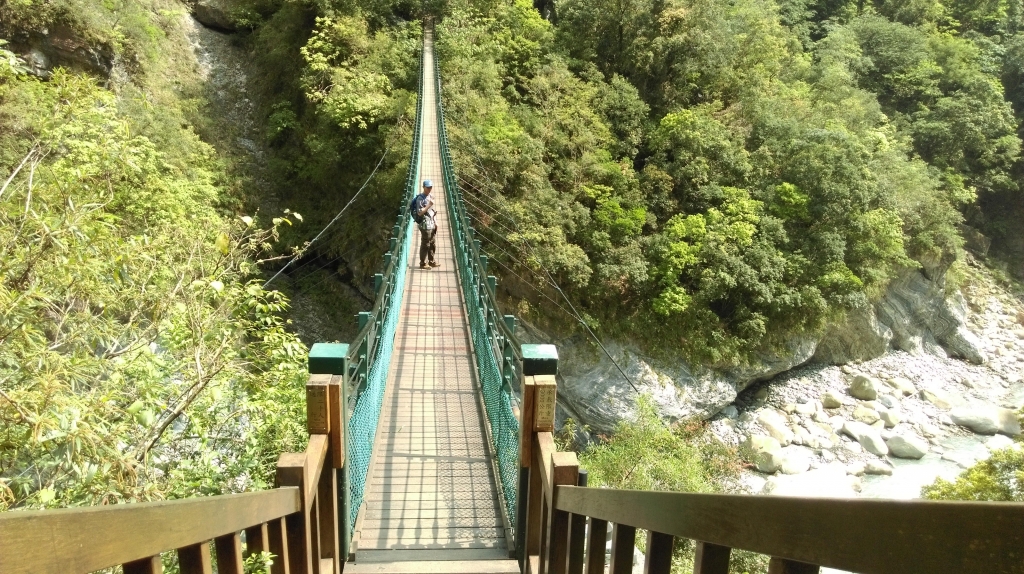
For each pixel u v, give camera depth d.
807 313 22.27
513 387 5.10
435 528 4.44
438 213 15.59
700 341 20.84
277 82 25.27
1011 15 39.28
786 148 23.95
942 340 26.95
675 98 26.25
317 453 3.14
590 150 22.17
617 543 2.01
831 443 19.92
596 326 19.97
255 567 2.33
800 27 35.16
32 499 3.52
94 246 4.40
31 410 3.37
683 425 19.14
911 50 33.81
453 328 9.05
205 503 1.65
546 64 25.44
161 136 18.02
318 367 3.49
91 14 19.36
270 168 23.75
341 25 23.30
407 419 6.12
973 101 31.75
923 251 26.12
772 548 1.12
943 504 0.73
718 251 20.66
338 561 3.58
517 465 4.10
